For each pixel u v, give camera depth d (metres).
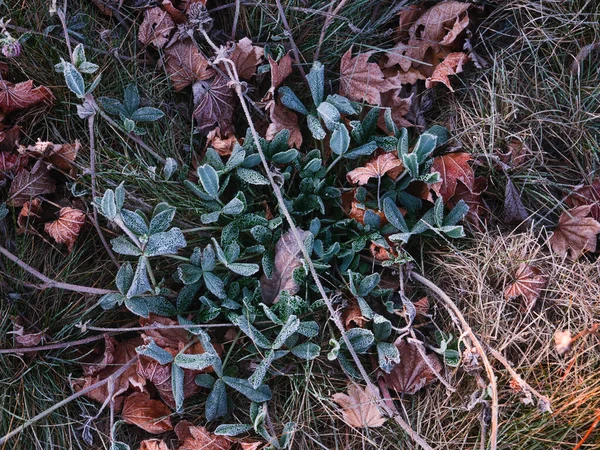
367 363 0.69
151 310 0.65
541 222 0.74
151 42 0.74
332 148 0.68
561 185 0.74
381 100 0.74
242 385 0.65
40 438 0.66
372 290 0.68
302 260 0.64
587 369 0.68
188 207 0.70
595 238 0.71
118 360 0.68
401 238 0.67
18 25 0.71
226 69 0.71
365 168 0.69
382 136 0.71
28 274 0.68
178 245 0.63
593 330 0.58
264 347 0.64
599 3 0.76
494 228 0.74
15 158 0.68
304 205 0.70
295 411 0.68
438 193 0.69
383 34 0.76
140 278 0.62
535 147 0.75
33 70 0.71
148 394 0.67
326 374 0.68
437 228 0.68
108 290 0.64
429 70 0.76
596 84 0.76
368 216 0.68
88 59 0.72
